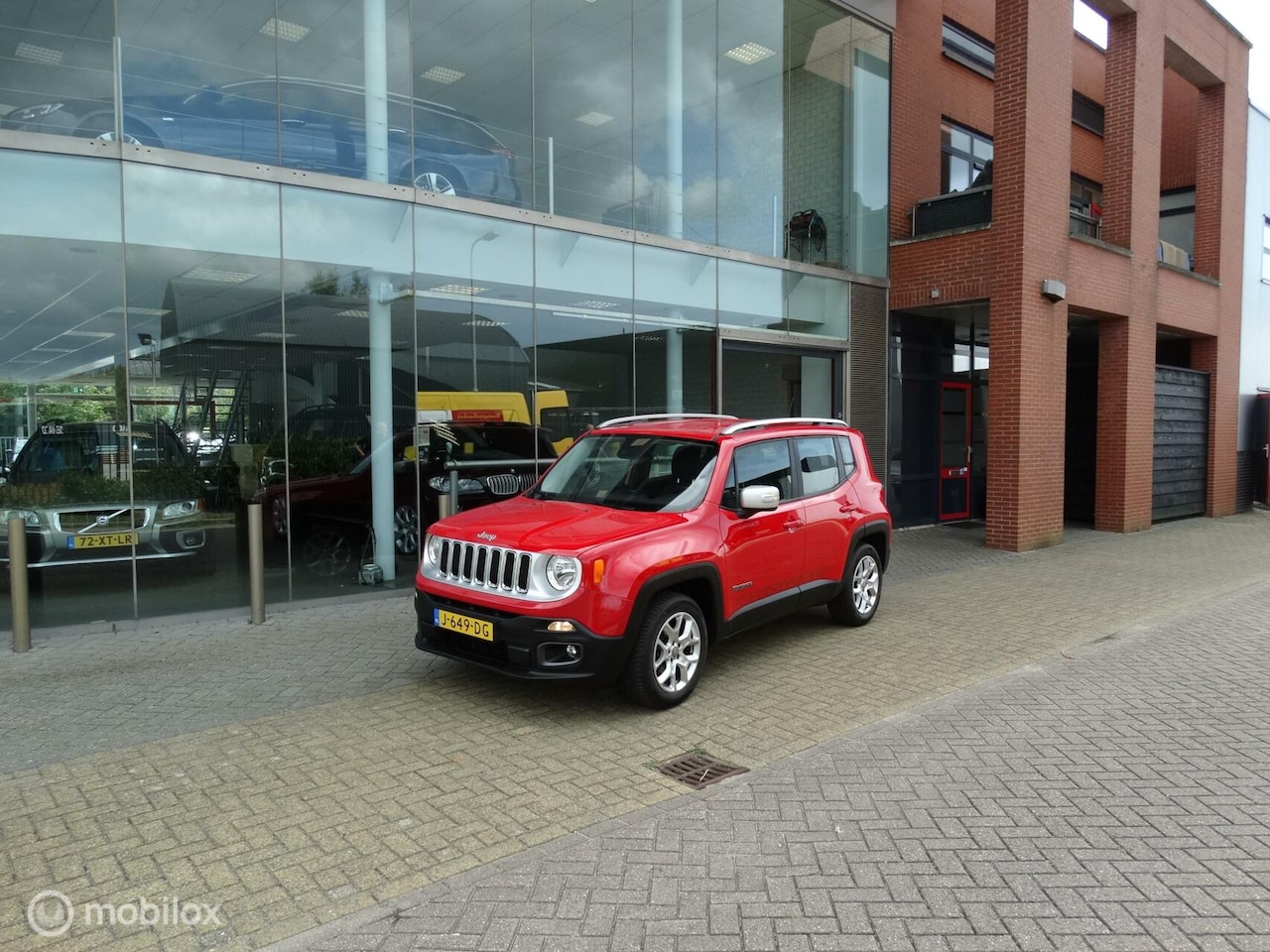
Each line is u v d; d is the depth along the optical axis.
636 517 5.30
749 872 3.27
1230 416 17.20
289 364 7.69
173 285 7.13
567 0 9.62
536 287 9.30
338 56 7.95
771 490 5.52
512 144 9.17
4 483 6.61
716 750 4.55
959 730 4.86
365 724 4.83
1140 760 4.45
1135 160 13.62
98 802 3.83
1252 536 13.48
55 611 6.77
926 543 12.24
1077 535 13.58
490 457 8.97
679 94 10.74
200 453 7.29
